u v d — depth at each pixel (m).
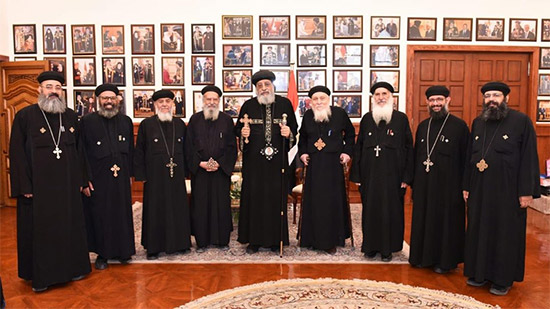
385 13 7.01
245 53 7.04
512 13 7.06
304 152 4.51
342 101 7.11
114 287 3.61
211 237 4.46
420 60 7.16
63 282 3.56
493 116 3.40
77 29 7.02
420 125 4.11
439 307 3.20
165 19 7.02
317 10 7.00
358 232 5.33
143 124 4.32
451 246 3.85
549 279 3.78
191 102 7.11
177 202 4.29
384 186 4.15
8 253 4.56
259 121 4.36
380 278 3.80
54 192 3.49
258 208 4.34
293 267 4.06
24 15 7.02
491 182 3.38
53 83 3.53
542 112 7.24
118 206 4.02
